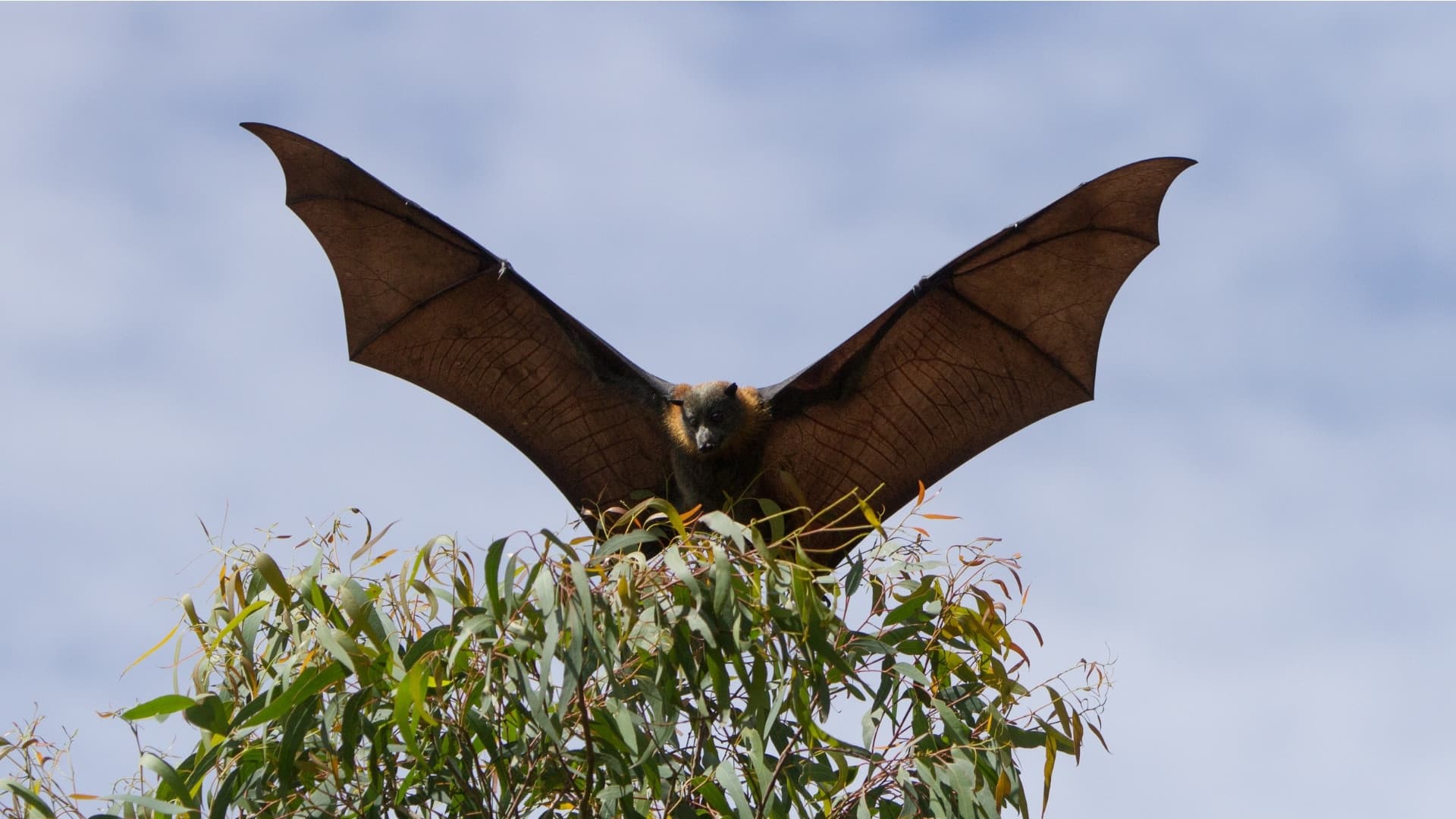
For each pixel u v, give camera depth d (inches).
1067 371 845.2
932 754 536.4
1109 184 816.3
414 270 848.9
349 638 482.6
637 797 516.1
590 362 858.1
